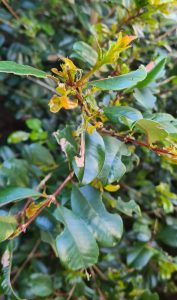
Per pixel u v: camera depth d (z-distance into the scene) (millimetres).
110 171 229
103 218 257
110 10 414
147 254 351
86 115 212
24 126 484
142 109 306
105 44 320
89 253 237
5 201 234
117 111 219
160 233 371
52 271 367
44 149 326
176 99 397
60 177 325
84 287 340
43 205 238
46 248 370
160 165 380
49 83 385
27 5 417
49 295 345
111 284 362
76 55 281
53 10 427
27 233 366
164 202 355
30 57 424
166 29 381
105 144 232
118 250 371
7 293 251
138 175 384
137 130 244
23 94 432
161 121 221
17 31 416
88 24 375
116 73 279
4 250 271
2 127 490
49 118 429
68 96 208
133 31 303
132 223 393
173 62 384
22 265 359
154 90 294
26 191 245
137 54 331
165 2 265
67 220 244
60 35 431
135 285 360
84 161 218
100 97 284
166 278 372
